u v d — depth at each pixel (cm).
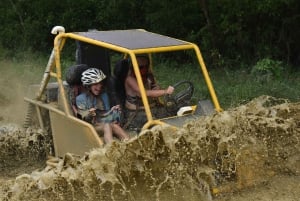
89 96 715
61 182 611
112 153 594
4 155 805
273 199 632
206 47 1499
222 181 634
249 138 636
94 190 608
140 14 1719
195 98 1066
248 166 644
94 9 1805
